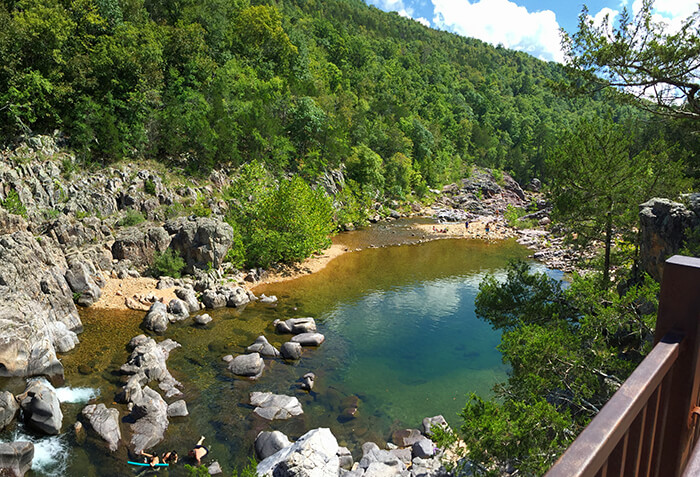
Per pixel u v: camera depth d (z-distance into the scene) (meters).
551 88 16.09
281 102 61.47
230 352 21.91
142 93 42.41
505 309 15.96
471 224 65.25
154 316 23.64
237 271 33.41
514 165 119.38
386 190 74.12
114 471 13.60
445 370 21.53
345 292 32.31
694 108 14.02
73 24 39.91
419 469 14.48
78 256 27.00
